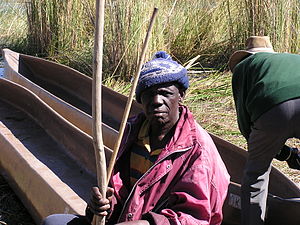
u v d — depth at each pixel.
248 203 3.22
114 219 2.87
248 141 3.33
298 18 8.57
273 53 3.41
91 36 10.25
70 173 5.12
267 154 3.21
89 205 2.64
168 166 2.67
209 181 2.64
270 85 3.16
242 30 9.16
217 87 7.83
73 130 5.37
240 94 3.39
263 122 3.14
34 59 8.22
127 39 8.49
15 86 6.85
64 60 9.70
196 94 7.69
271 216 3.47
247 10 8.84
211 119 6.73
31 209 4.44
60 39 10.12
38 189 4.32
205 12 10.04
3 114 6.79
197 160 2.64
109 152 4.40
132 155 2.89
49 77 8.05
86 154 5.12
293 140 6.00
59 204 3.93
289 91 3.11
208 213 2.60
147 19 8.53
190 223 2.54
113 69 8.69
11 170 4.95
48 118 6.09
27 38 10.95
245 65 3.40
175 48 9.70
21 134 6.16
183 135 2.71
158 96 2.70
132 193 2.71
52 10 10.12
